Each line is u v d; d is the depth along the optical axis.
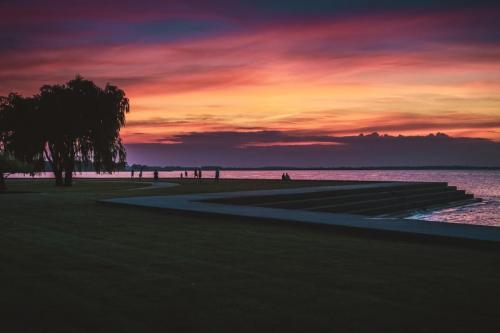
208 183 55.34
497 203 47.56
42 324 5.57
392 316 5.79
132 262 8.99
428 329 5.35
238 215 15.56
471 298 6.52
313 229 13.54
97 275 7.95
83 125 47.12
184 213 17.33
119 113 49.81
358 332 5.28
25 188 43.44
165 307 6.18
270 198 24.69
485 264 8.73
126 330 5.37
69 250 10.29
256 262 8.96
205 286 7.20
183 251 10.12
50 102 46.84
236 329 5.38
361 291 6.89
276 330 5.34
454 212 37.12
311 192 27.62
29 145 46.91
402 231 11.66
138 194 31.59
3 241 11.52
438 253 9.82
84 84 48.53
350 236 12.33
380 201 33.06
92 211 19.08
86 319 5.74
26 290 7.03
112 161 49.81
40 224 14.84
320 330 5.34
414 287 7.10
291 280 7.56
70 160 49.19
